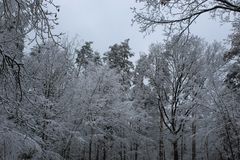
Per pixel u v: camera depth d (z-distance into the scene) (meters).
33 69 10.16
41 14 4.06
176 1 5.58
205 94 13.87
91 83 18.41
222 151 14.88
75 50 16.45
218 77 14.39
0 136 7.71
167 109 22.28
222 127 12.98
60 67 14.64
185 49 18.95
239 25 6.70
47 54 13.70
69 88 15.57
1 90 5.37
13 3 4.57
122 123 21.14
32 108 7.33
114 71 20.33
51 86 14.10
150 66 21.70
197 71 19.38
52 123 12.12
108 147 21.64
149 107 23.94
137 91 22.95
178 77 20.19
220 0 5.19
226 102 12.77
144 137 23.89
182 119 19.09
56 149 14.72
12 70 4.82
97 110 17.67
